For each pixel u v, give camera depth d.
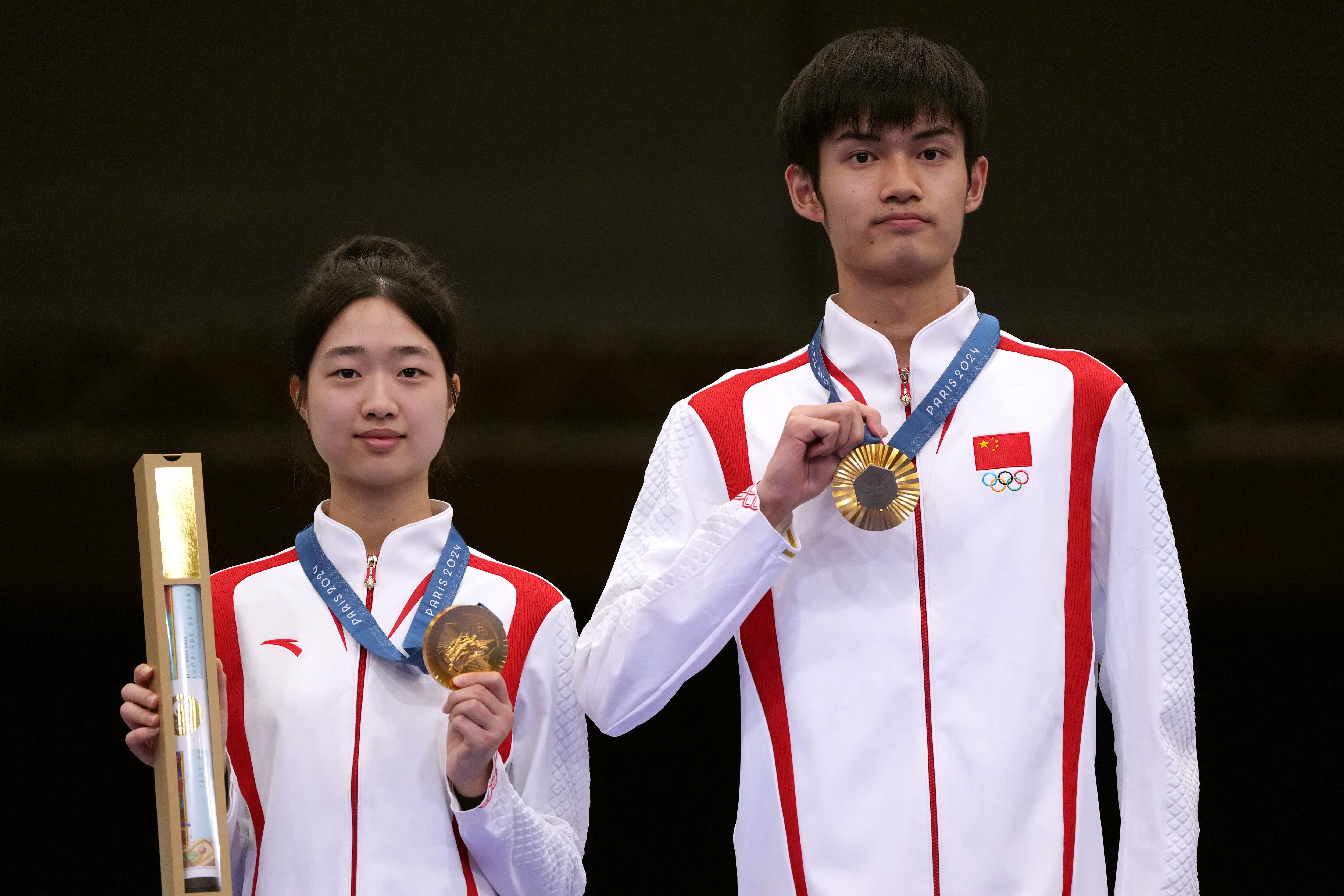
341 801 6.21
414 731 6.35
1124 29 21.72
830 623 6.09
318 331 6.62
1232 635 20.67
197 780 5.62
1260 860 15.34
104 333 21.89
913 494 5.96
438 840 6.25
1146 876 5.91
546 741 6.64
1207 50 21.66
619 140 22.84
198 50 22.28
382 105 22.66
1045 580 6.05
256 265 22.39
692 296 22.75
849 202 6.23
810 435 5.86
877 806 5.89
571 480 21.34
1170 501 21.05
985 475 6.16
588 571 21.08
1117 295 21.91
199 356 21.72
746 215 22.69
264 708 6.38
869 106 6.15
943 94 6.20
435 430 6.64
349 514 6.75
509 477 21.39
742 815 6.21
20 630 20.75
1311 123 21.56
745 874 6.16
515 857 6.23
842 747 5.97
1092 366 6.41
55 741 18.98
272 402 21.67
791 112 6.52
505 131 22.81
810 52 22.50
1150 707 6.04
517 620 6.70
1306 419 21.20
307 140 22.56
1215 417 21.25
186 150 22.34
